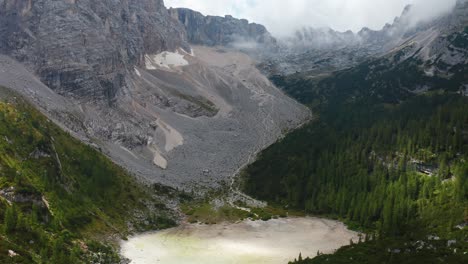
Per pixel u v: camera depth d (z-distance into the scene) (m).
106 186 160.25
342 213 167.38
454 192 143.38
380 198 157.12
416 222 136.12
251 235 144.88
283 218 168.50
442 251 105.19
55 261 89.81
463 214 130.75
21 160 131.00
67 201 130.00
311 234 146.62
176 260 115.69
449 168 164.25
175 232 146.38
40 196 112.88
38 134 150.12
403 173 171.38
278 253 124.25
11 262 78.38
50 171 136.75
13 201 105.50
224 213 172.25
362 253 109.00
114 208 149.88
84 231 120.56
